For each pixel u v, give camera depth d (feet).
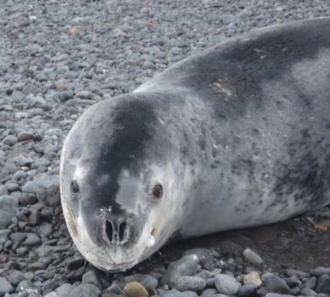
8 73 31.73
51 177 19.30
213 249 16.19
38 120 25.35
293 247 16.55
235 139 16.48
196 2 44.06
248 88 17.35
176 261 14.94
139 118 14.83
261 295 14.14
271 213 17.19
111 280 14.66
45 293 14.28
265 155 16.76
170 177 14.67
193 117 16.08
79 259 15.24
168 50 34.58
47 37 37.65
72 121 25.12
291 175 17.12
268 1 43.29
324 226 17.58
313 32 19.25
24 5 44.86
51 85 29.43
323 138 17.66
